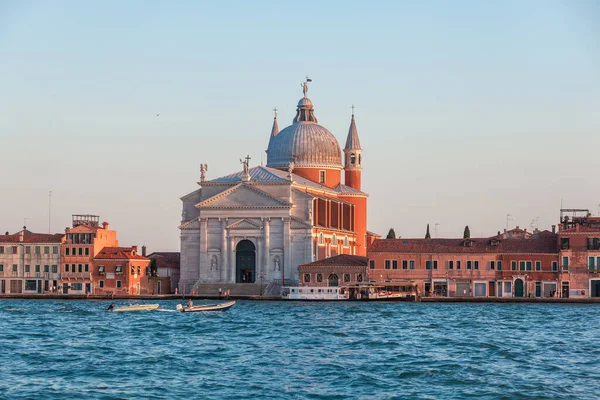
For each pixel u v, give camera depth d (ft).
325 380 352.08
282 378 355.56
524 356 416.26
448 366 383.24
